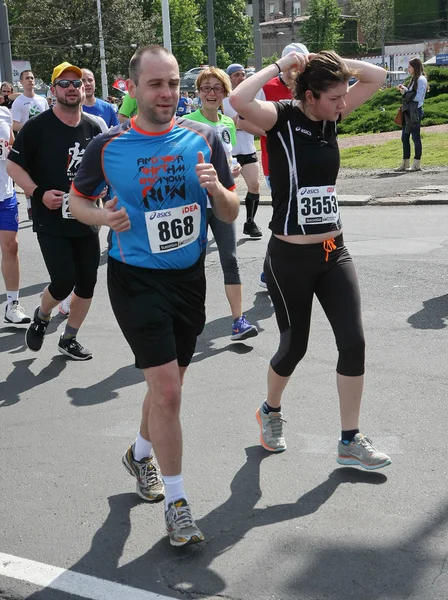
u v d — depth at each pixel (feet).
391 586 9.56
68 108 17.89
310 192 12.14
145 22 174.70
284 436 14.20
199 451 13.73
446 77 91.71
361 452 12.57
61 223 18.10
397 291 23.63
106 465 13.41
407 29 235.40
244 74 29.53
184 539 10.46
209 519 11.39
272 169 12.37
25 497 12.36
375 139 68.33
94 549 10.74
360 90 12.91
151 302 10.77
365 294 23.49
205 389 16.79
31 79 40.16
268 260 12.69
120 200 10.93
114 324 22.25
